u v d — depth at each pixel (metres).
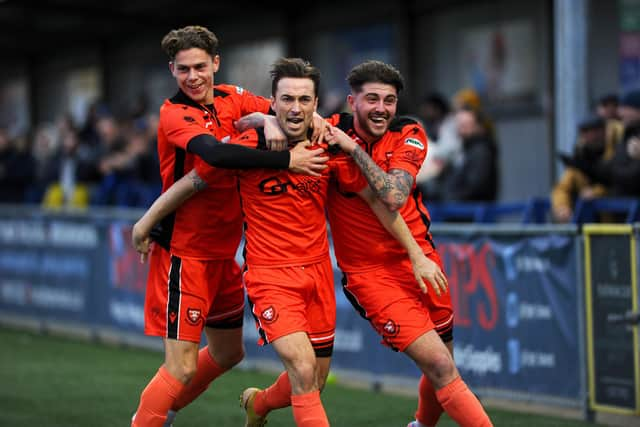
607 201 18.11
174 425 15.95
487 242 16.94
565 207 19.86
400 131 12.15
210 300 12.94
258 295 11.84
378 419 16.27
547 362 16.09
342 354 19.64
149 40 41.44
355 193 12.11
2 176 34.97
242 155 11.33
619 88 26.95
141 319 23.84
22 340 25.81
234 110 12.81
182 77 12.20
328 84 35.62
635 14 26.52
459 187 22.47
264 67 37.47
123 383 19.61
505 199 30.73
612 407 15.21
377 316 12.13
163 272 12.77
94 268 25.41
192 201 12.55
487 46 30.89
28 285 28.11
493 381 16.98
